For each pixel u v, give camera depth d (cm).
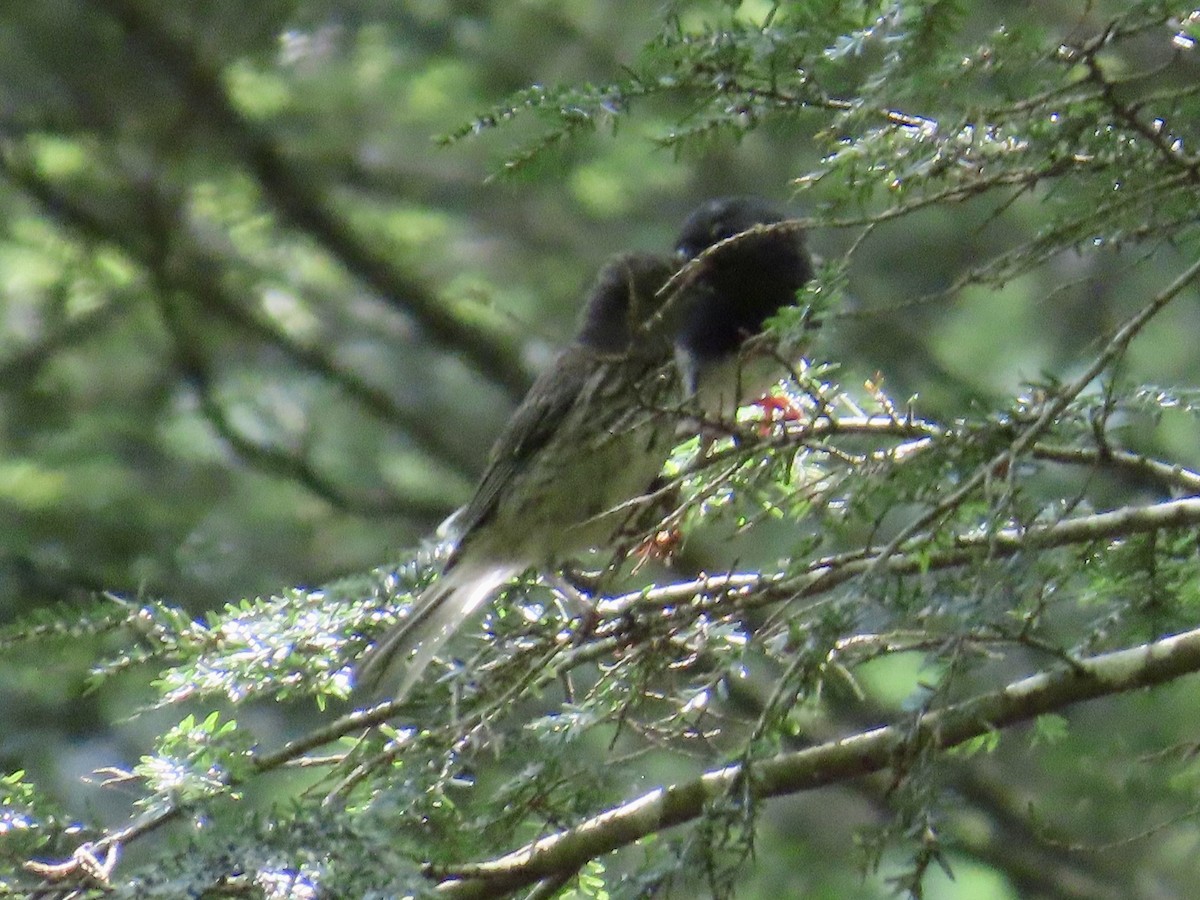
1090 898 1449
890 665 1477
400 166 1981
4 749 1400
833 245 1666
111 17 1828
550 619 834
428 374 2019
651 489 1049
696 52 710
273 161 1948
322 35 1872
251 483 1806
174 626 877
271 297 1988
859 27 689
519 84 1909
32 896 734
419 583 949
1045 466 715
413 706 810
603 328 1063
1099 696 750
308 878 683
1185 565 812
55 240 1889
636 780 798
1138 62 839
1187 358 1603
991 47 646
